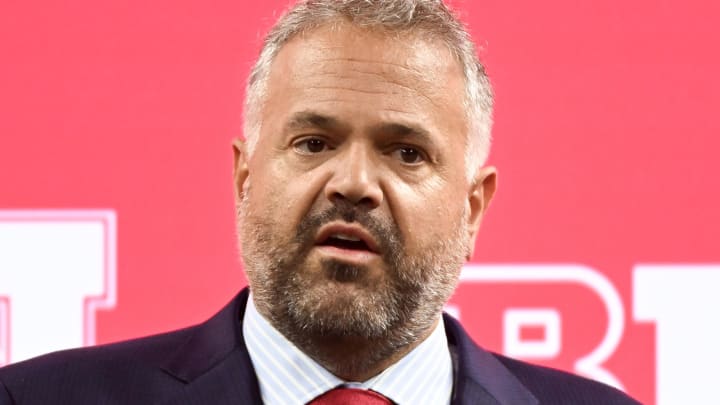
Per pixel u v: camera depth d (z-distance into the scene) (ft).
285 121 23.53
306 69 23.59
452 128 24.09
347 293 22.93
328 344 23.71
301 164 23.32
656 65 36.52
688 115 36.50
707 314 36.35
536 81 36.47
